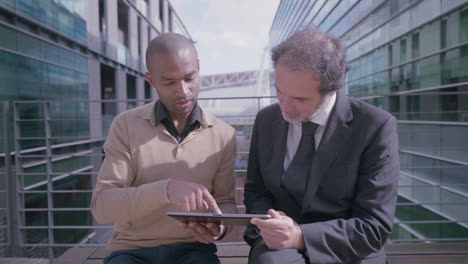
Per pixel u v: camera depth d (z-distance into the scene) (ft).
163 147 4.24
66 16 29.45
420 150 21.59
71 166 27.04
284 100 3.51
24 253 9.62
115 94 43.47
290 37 3.51
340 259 3.41
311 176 3.86
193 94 4.05
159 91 3.99
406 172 23.43
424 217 20.75
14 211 8.34
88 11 34.65
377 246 3.48
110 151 4.22
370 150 3.72
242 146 8.73
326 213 3.92
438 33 19.84
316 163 3.86
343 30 36.91
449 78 18.80
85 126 31.53
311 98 3.38
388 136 3.73
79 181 27.86
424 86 21.45
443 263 6.28
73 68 31.09
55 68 27.58
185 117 4.42
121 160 4.15
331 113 3.88
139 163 4.20
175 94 3.93
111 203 3.80
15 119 8.15
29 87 23.52
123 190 3.85
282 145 4.14
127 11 47.55
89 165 29.99
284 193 4.11
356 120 3.84
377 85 28.58
